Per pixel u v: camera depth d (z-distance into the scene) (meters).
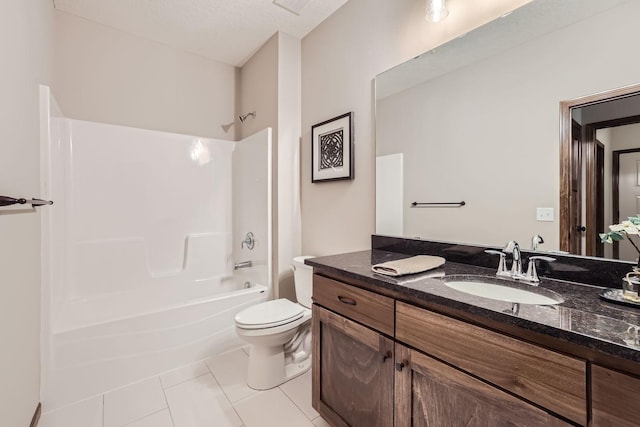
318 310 1.39
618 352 0.56
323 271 1.38
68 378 1.57
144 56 2.53
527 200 1.20
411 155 1.61
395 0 1.69
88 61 2.29
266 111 2.52
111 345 1.69
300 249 2.48
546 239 1.15
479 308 0.78
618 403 0.58
